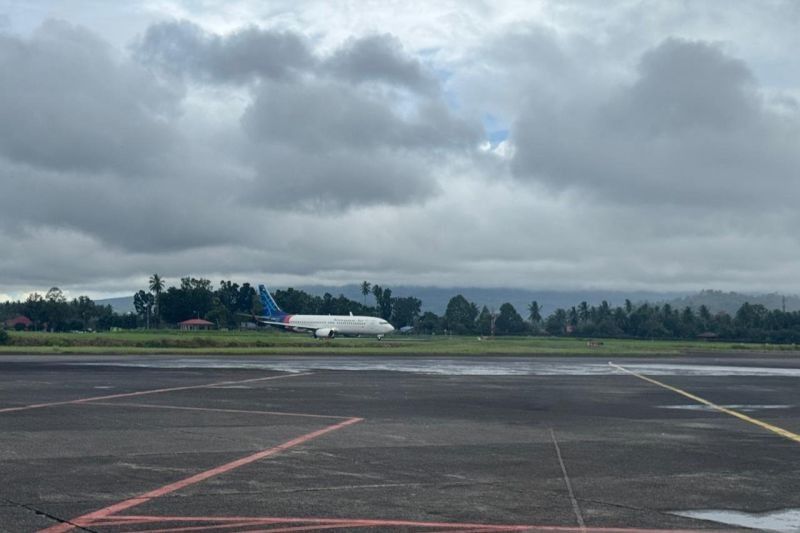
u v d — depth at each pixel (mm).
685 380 40656
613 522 10562
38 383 32750
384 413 23391
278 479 13195
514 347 96625
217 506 11195
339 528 10078
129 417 21547
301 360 57031
